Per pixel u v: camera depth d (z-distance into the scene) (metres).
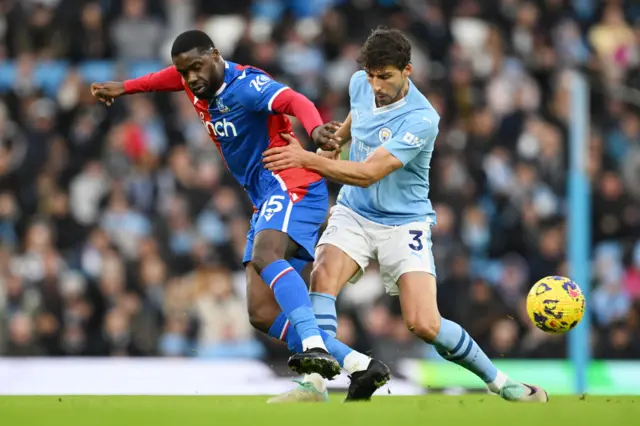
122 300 38.88
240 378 32.09
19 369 31.89
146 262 40.06
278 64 48.19
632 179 50.00
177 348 38.47
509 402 19.67
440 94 48.91
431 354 37.28
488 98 49.59
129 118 46.97
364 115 21.66
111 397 23.47
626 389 34.00
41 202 44.66
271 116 20.50
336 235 21.73
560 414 16.17
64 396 24.17
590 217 46.72
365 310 37.97
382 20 51.75
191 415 15.77
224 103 20.36
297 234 20.25
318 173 19.64
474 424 14.73
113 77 49.38
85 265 40.53
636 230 46.72
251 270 21.22
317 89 47.59
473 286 38.94
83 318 39.00
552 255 43.62
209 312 38.78
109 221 43.25
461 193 43.81
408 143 20.52
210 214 43.03
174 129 47.16
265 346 38.66
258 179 20.98
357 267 21.77
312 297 21.30
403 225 21.48
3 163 46.00
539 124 48.59
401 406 17.70
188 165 44.47
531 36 54.19
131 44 51.31
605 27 55.59
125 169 45.50
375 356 37.03
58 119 48.03
